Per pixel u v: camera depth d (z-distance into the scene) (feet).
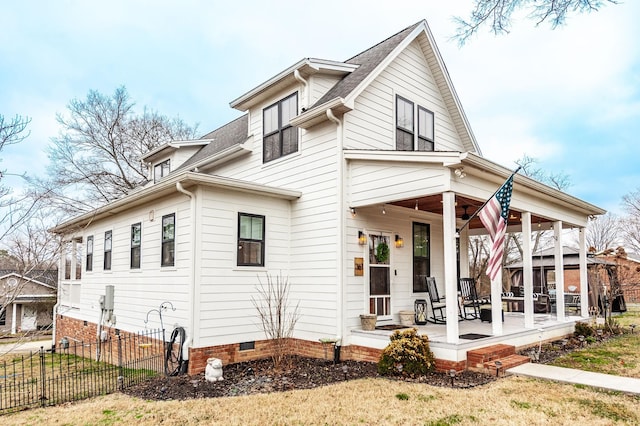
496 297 26.78
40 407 19.79
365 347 26.23
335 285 27.25
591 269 54.03
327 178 28.48
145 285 30.45
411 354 22.45
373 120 30.40
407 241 33.37
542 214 32.68
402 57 33.91
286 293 29.89
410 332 23.63
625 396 18.72
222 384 22.12
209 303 25.66
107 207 33.53
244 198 28.32
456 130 39.75
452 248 22.97
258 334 27.81
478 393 19.11
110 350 33.88
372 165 26.76
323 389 20.45
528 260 30.19
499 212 23.15
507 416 16.37
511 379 21.44
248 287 27.78
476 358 22.81
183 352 24.67
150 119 81.82
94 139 74.64
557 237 35.50
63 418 17.76
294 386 21.47
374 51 35.24
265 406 18.13
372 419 16.40
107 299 32.63
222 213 26.99
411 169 24.68
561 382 20.75
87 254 41.86
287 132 32.40
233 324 26.61
